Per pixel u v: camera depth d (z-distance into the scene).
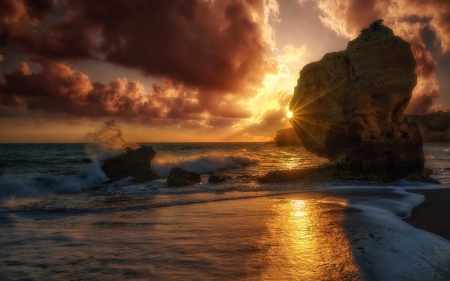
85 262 5.12
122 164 17.83
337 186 14.45
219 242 6.11
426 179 15.78
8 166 27.58
